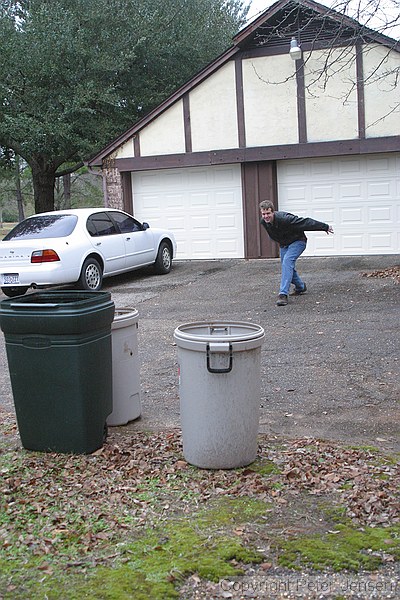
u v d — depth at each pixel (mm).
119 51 21328
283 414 5988
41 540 3760
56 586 3318
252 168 16422
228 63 16156
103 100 20109
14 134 19641
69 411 4977
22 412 5082
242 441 4688
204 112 16422
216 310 10781
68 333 4863
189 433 4734
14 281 12234
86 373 4961
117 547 3670
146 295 12547
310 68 15516
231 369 4582
